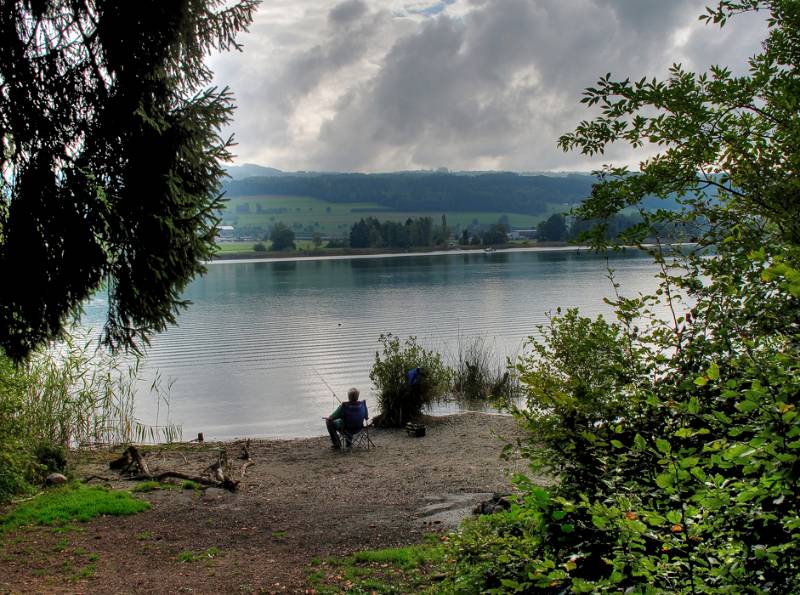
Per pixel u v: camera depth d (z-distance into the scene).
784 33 3.89
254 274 100.25
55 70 8.22
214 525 9.16
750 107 3.61
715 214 3.48
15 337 8.36
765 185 3.30
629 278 64.38
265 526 9.08
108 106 8.17
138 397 21.25
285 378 24.11
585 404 3.47
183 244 8.84
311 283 76.75
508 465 11.76
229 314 46.28
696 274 3.46
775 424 1.91
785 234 3.13
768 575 2.25
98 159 8.23
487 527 3.73
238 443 14.97
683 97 3.55
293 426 17.59
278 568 7.47
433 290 60.59
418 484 10.96
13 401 10.41
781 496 2.17
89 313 43.94
